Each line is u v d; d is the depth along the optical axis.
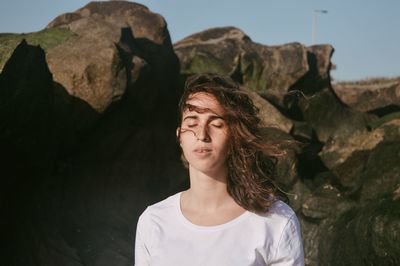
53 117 9.11
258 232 1.91
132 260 9.45
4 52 7.77
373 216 8.02
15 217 8.61
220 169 1.98
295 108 13.27
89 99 9.35
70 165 9.88
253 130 2.02
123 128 10.49
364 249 8.05
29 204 8.95
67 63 9.22
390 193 8.48
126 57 9.91
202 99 1.96
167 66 12.08
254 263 1.88
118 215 10.52
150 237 2.03
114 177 10.74
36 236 8.74
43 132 8.78
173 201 2.07
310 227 9.70
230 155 1.99
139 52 11.16
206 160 1.95
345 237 8.75
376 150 10.42
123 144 10.70
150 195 11.34
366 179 9.91
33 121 8.41
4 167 8.24
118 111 10.09
